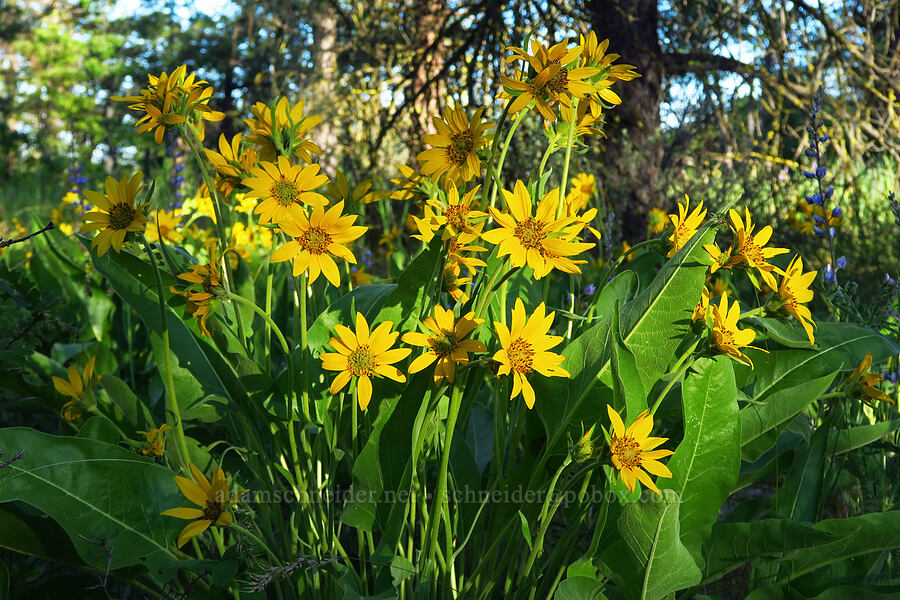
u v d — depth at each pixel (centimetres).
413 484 63
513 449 71
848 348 79
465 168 61
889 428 80
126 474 64
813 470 73
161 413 99
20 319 85
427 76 257
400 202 238
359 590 63
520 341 55
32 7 1178
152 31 1247
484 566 70
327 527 67
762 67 246
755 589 69
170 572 62
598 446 62
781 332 77
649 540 57
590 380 63
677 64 244
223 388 72
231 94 1141
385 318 63
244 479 82
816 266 172
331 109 299
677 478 64
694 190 219
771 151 232
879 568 70
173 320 72
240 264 85
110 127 1157
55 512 60
